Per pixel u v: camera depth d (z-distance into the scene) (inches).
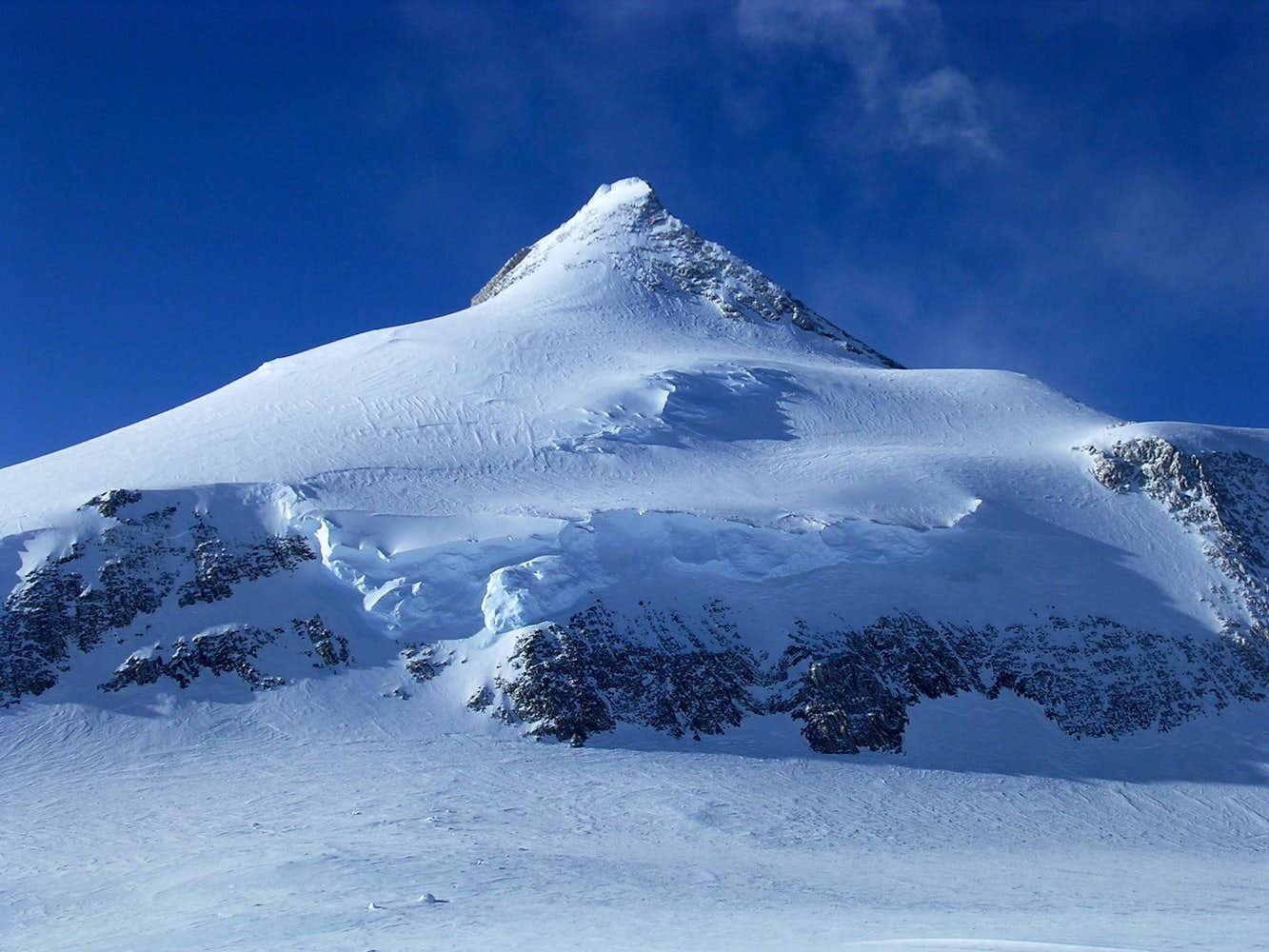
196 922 954.7
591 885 1096.2
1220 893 1253.7
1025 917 968.9
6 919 1075.9
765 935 828.0
